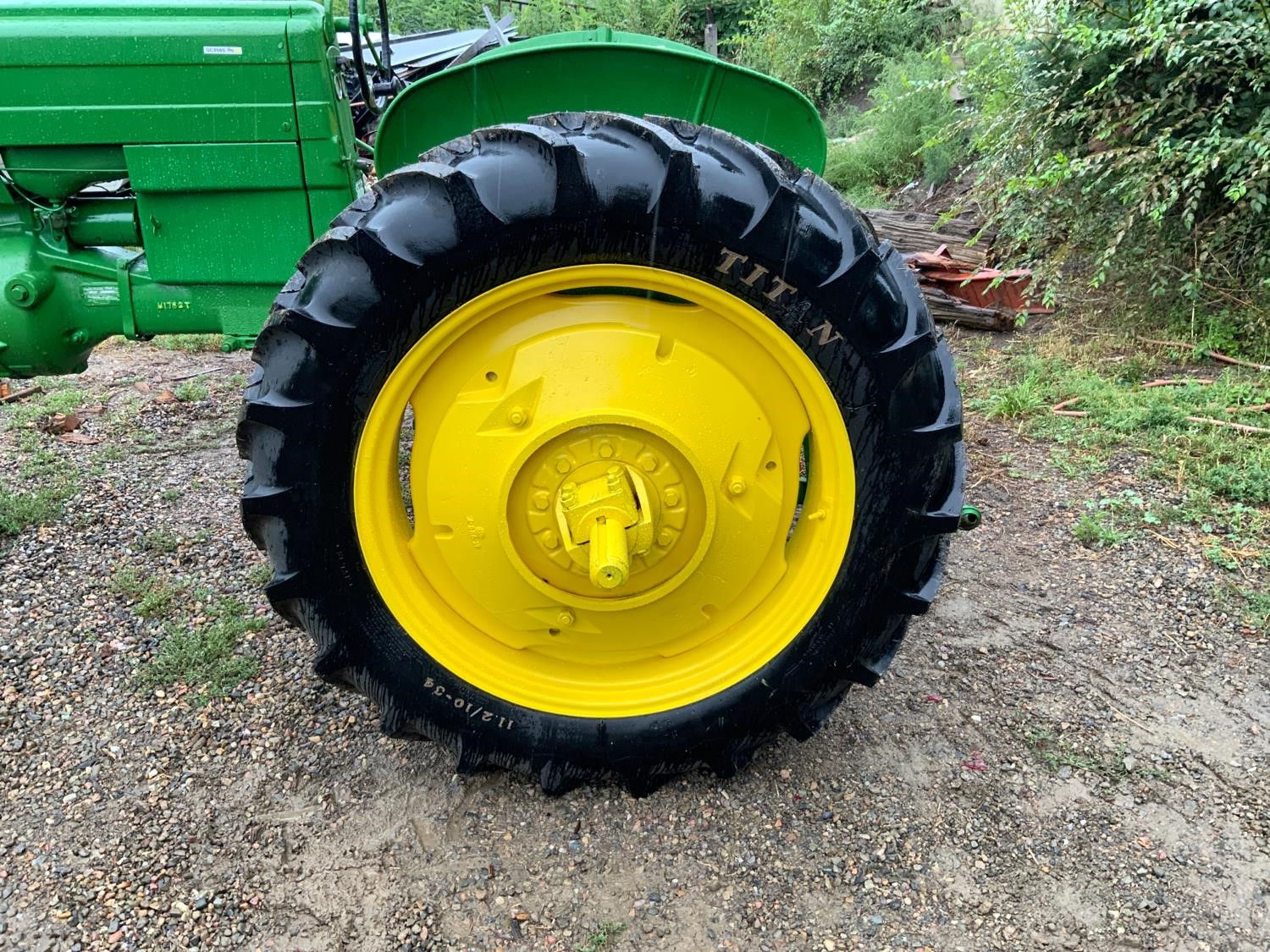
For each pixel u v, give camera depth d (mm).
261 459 1828
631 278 1784
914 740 2383
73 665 2572
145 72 2367
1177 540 3264
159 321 2648
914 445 1827
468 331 1854
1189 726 2443
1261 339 4555
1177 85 4598
